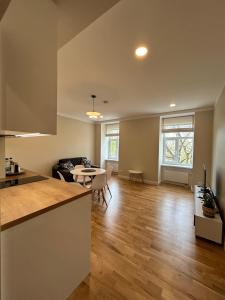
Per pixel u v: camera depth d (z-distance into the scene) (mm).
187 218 2951
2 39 914
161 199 3984
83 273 1563
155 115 5613
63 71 2494
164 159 5824
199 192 3543
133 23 1521
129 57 2109
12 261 971
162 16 1437
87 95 3670
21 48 1002
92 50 1959
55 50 1206
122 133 6574
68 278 1393
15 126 994
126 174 6469
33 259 1089
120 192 4570
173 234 2428
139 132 6051
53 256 1233
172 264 1814
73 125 6520
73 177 4625
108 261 1844
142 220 2857
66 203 1305
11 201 1239
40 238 1127
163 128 5723
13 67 971
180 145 5473
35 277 1111
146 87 3148
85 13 1197
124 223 2742
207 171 4668
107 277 1618
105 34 1674
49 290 1220
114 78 2740
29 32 1040
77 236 1456
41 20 1101
